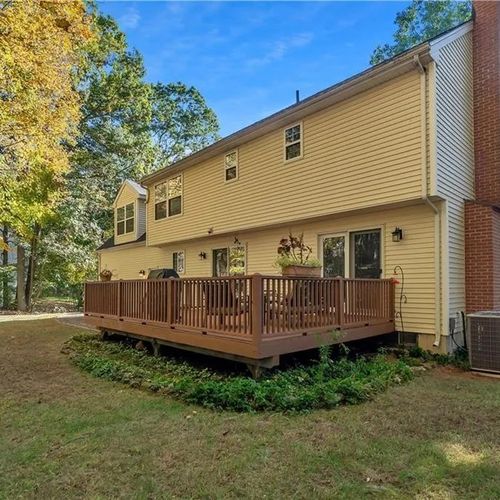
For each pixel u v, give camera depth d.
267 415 4.30
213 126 36.28
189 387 5.02
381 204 7.93
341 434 3.78
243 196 11.34
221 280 5.91
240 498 2.73
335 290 6.62
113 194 25.59
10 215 15.83
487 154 8.84
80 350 8.35
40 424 4.16
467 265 8.15
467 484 2.91
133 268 18.59
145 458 3.31
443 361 7.14
